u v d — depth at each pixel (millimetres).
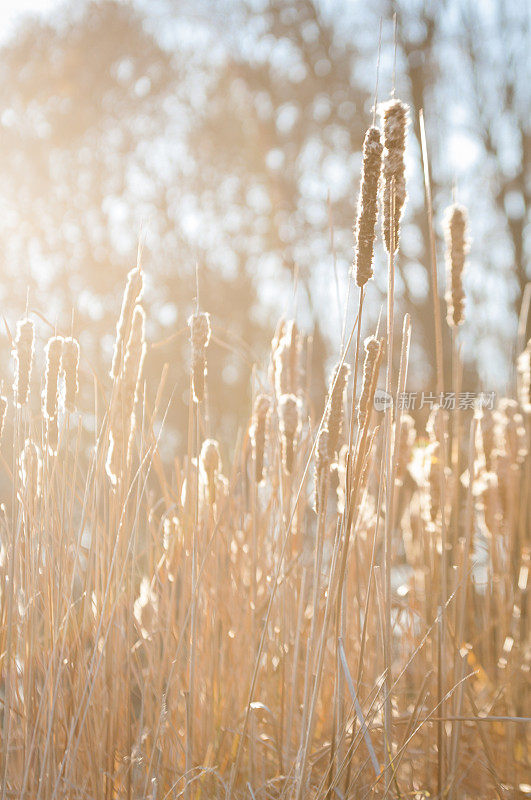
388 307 2035
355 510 2268
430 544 2432
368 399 2023
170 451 6984
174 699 2252
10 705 2102
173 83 11891
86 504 2193
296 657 2229
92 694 2186
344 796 2057
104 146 11914
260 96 11750
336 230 11016
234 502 2531
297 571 2455
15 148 11664
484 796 2387
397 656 2625
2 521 2242
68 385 2148
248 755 2312
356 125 11328
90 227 11750
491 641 2670
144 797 2139
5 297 11133
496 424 2559
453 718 2146
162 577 2385
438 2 11055
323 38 11422
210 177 11953
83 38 11727
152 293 11320
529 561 2641
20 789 2129
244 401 7312
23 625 2162
